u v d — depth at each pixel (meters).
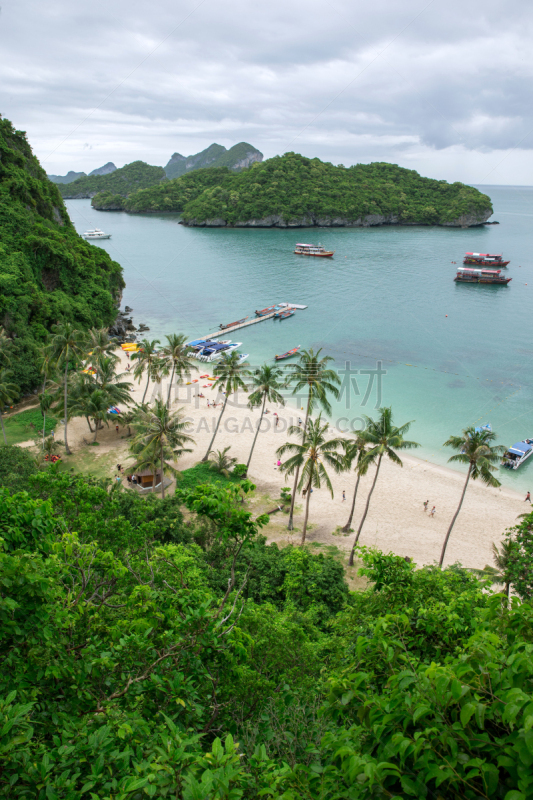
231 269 171.62
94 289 98.94
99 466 51.41
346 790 5.84
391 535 44.09
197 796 5.41
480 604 15.61
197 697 10.97
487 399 74.25
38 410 64.44
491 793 4.94
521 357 91.94
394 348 96.56
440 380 81.31
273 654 16.62
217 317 118.81
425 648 10.77
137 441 43.94
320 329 108.44
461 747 5.42
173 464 53.47
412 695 5.90
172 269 172.25
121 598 16.14
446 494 51.31
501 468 57.41
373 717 6.05
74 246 109.44
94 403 53.81
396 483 53.19
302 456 40.41
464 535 44.47
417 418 68.06
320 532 44.12
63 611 10.17
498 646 7.84
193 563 23.84
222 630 12.29
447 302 130.38
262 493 49.38
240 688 12.56
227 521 11.23
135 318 117.31
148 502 34.44
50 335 73.44
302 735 10.27
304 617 24.33
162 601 12.66
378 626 8.88
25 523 11.46
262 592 27.97
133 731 8.91
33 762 7.19
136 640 11.20
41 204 114.38
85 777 7.39
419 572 19.08
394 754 5.40
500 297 135.25
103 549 19.39
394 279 155.75
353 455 40.91
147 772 7.59
